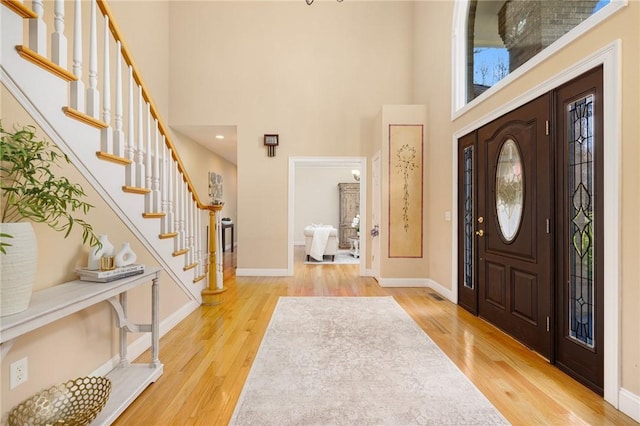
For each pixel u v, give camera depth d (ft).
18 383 4.55
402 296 13.06
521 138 8.41
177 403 5.71
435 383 6.40
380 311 11.07
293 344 8.25
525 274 8.29
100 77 11.82
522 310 8.41
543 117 7.57
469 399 5.85
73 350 5.58
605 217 5.78
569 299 6.88
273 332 9.07
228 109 17.01
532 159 8.00
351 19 17.17
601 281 5.96
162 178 9.33
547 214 7.47
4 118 4.48
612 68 5.63
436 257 13.92
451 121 12.40
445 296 12.90
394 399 5.83
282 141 17.06
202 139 19.97
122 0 13.04
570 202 6.84
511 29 9.36
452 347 8.16
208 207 11.87
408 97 17.12
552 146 7.27
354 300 12.42
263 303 11.94
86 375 5.89
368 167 17.12
